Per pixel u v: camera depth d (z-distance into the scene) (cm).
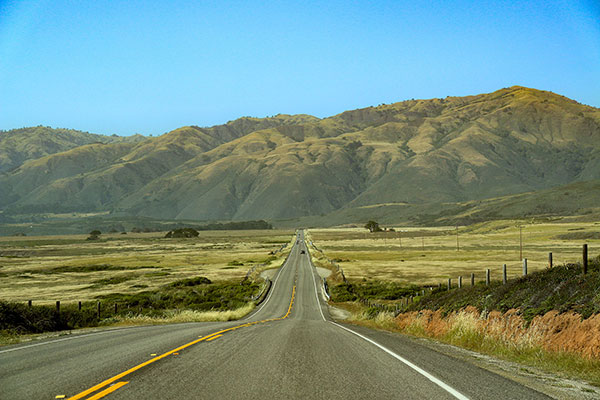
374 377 780
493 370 853
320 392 680
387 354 1023
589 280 1152
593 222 17988
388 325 2198
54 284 7219
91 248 17888
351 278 7500
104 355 997
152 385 717
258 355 1002
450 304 1844
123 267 10038
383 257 11625
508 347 1148
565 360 938
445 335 1513
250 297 5369
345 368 857
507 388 705
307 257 12162
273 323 2270
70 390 683
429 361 938
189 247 17888
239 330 1648
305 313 4128
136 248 17600
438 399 642
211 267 9888
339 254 12988
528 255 9956
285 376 785
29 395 656
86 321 2208
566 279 1284
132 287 6606
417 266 9044
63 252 15812
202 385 719
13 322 1788
